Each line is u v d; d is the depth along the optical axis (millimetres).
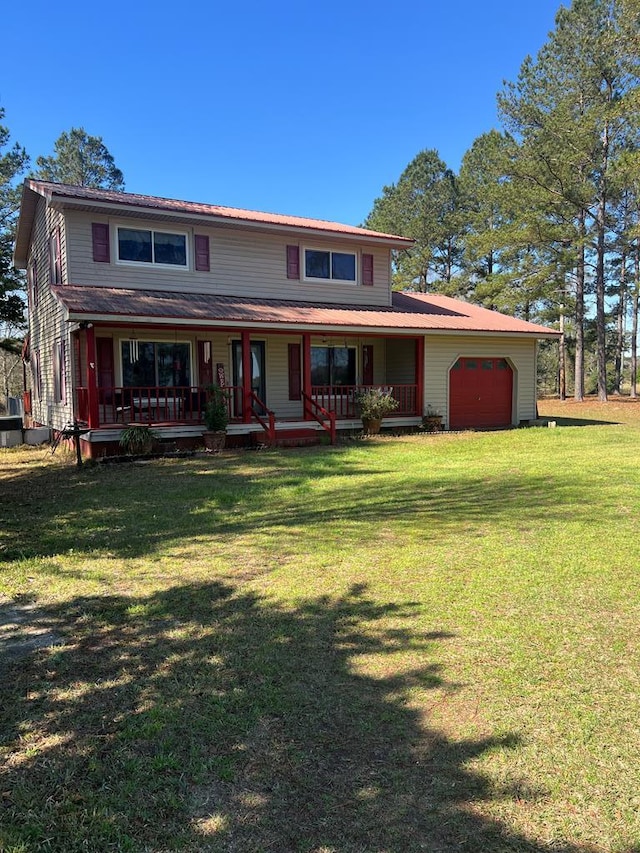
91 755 2520
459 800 2188
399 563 5012
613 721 2662
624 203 28109
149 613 4102
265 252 15945
